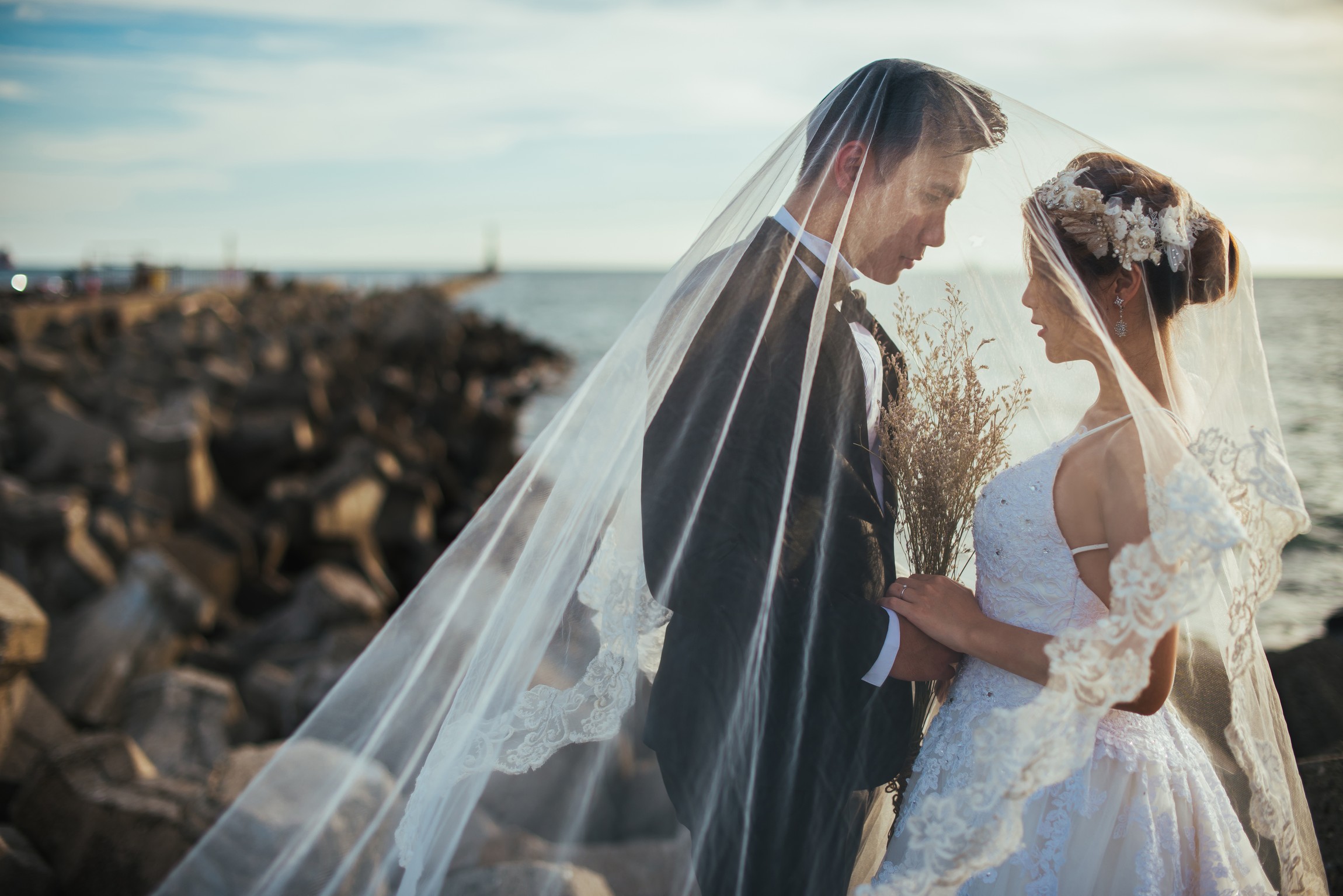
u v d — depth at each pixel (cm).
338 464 847
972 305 145
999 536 140
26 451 760
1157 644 124
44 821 238
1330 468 763
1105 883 133
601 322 5966
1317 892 152
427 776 150
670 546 143
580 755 178
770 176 153
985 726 130
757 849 142
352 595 551
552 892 166
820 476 144
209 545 701
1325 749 201
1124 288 136
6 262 2675
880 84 146
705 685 140
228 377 1112
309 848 170
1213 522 115
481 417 1589
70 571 516
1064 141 145
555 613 151
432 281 12069
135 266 3331
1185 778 138
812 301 146
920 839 129
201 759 346
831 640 141
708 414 145
